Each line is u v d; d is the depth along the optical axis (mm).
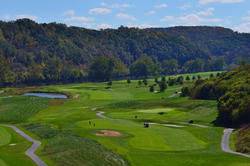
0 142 81500
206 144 82562
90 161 62531
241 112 106812
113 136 83812
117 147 73000
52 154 66438
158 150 73562
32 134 92125
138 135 85375
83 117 119000
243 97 111375
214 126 108250
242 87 116375
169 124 108938
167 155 69000
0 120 123125
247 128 93875
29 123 110625
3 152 68688
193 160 66000
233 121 108062
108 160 63938
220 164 63812
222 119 111875
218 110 115500
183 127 102625
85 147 70062
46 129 96000
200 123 112938
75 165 60312
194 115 123375
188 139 85562
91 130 90375
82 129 92500
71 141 76125
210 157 68500
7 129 99500
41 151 69875
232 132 96375
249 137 83438
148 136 85062
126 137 82875
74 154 65188
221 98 115875
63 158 63250
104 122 104625
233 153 74062
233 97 113062
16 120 123312
